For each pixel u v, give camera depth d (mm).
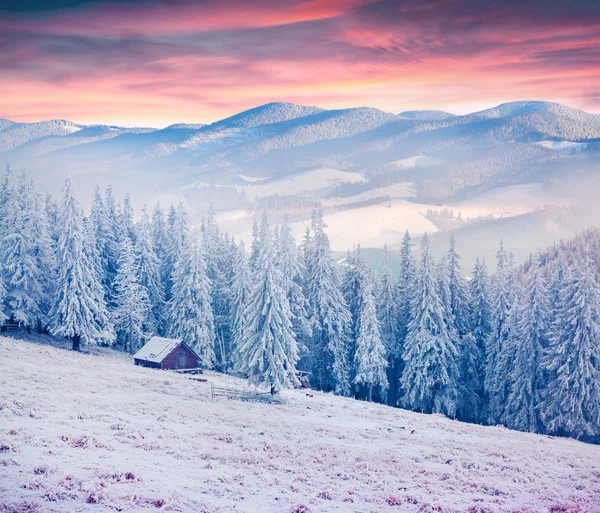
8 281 60812
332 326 68188
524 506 18609
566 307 56844
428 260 67125
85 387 35594
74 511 14148
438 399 65062
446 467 24609
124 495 15531
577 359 54906
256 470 20594
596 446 42562
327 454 24844
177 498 16094
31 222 63281
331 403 49375
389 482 20906
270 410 39812
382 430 35781
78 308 60344
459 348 68562
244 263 68188
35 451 18641
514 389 60531
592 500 20531
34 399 27531
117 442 21906
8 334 63781
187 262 69688
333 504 17469
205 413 33188
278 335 46406
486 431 42062
